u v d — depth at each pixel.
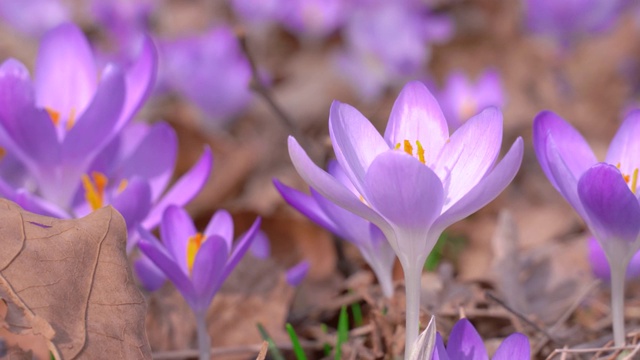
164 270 0.49
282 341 0.57
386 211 0.45
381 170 0.44
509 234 0.61
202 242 0.50
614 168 0.46
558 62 1.22
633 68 1.18
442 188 0.45
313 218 0.51
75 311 0.47
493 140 0.46
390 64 1.08
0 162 0.59
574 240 0.67
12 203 0.48
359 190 0.46
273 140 1.05
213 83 0.97
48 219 0.48
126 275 0.48
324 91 1.19
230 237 0.51
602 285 0.62
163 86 0.99
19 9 1.12
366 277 0.60
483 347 0.47
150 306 0.56
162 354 0.55
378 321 0.54
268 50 1.37
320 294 0.61
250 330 0.57
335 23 1.32
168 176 0.55
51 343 0.46
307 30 1.32
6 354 0.49
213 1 1.55
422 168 0.44
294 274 0.58
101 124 0.53
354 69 1.10
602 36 1.22
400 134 0.48
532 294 0.62
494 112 0.46
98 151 0.54
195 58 0.98
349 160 0.46
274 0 1.30
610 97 1.16
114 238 0.48
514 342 0.46
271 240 0.64
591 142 1.05
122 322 0.48
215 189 0.84
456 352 0.47
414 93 0.48
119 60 1.02
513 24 1.37
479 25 1.42
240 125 1.07
